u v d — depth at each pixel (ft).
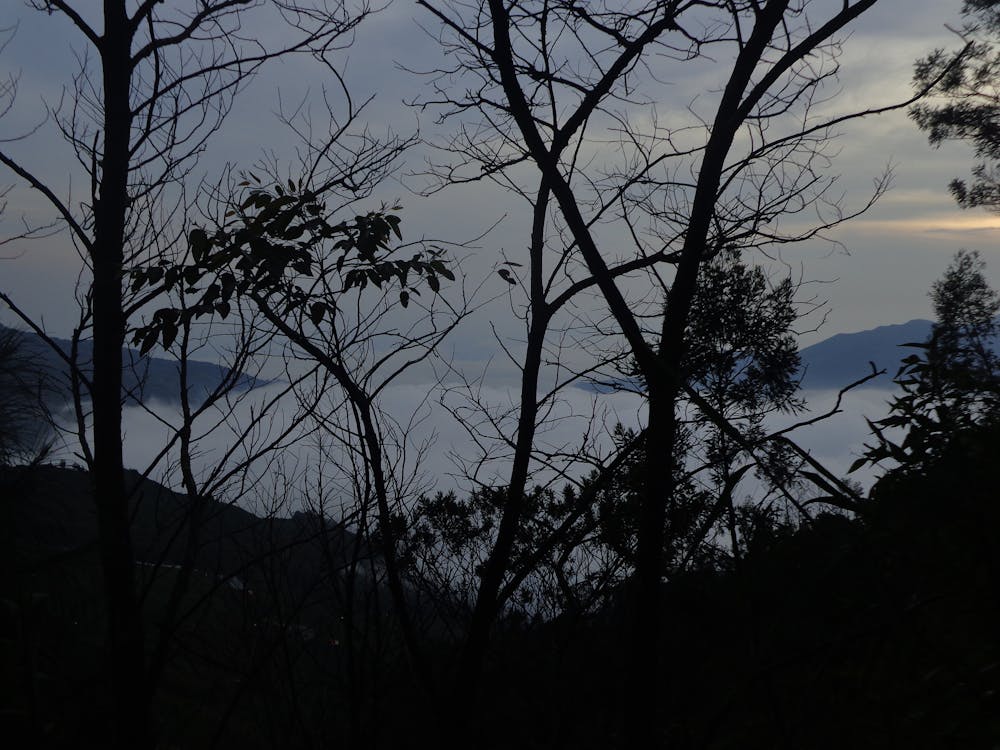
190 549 12.62
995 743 4.67
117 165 13.43
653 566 8.33
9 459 15.25
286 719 12.67
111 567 12.36
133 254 13.33
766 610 6.02
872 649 5.31
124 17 13.73
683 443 12.84
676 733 7.75
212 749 12.40
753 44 9.52
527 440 13.00
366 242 11.96
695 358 16.20
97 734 11.21
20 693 7.76
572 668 12.98
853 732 5.23
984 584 4.99
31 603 7.98
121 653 12.06
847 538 5.67
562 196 9.61
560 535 12.37
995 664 4.59
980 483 5.00
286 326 12.44
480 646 12.18
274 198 12.44
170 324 11.57
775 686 5.95
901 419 6.08
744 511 7.38
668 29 11.69
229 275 11.69
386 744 12.92
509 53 11.10
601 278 9.18
